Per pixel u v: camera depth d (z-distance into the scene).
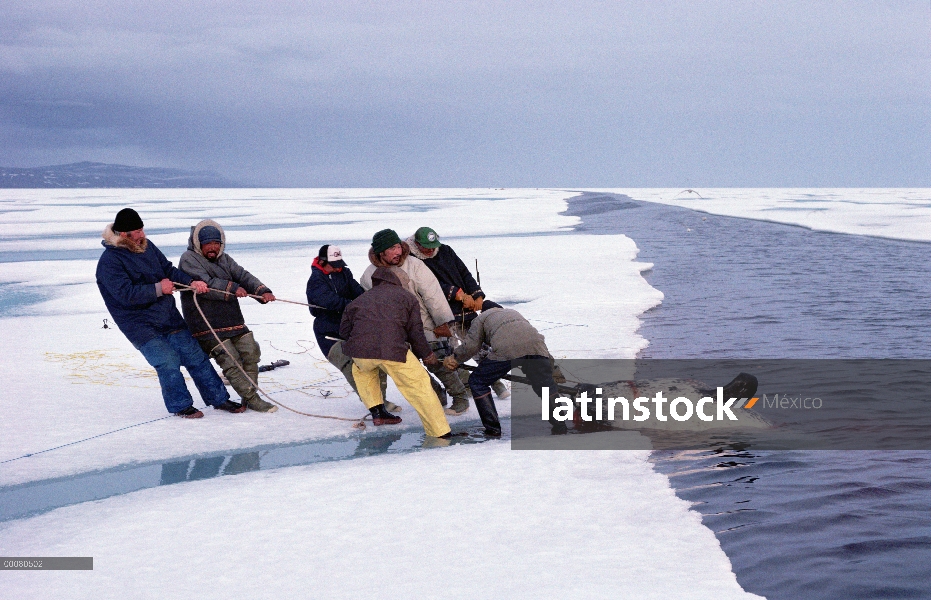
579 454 5.77
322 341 6.98
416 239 7.05
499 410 7.18
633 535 4.28
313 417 7.01
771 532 4.30
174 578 3.87
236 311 7.19
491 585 3.69
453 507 4.75
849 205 59.66
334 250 6.92
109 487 5.38
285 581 3.80
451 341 7.09
